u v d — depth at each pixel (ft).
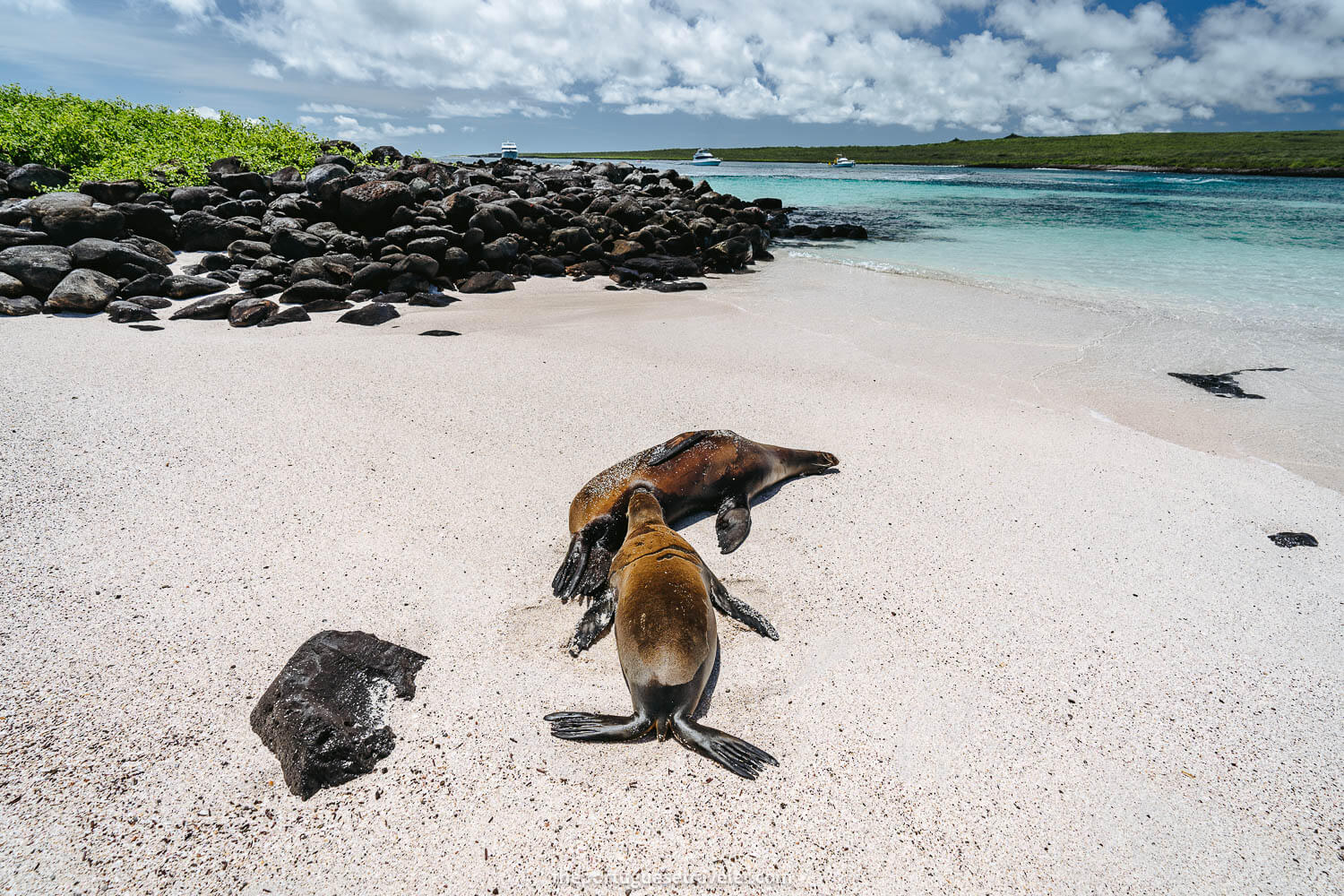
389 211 25.05
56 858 4.56
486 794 5.10
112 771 5.13
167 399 11.21
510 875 4.58
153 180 25.59
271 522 8.13
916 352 15.87
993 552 8.10
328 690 5.64
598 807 5.03
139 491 8.58
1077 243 33.83
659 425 11.19
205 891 4.43
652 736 5.66
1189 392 13.51
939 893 4.54
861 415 11.98
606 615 6.75
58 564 7.19
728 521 8.43
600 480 8.52
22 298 16.42
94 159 29.27
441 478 9.29
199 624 6.54
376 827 4.85
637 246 27.81
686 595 6.14
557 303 20.93
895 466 10.13
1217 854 4.84
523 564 7.61
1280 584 7.62
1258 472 10.17
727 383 13.26
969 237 36.99
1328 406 12.76
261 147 33.78
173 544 7.64
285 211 24.75
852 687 6.13
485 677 6.10
